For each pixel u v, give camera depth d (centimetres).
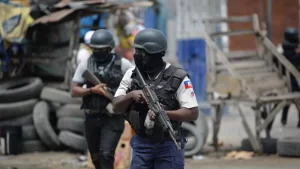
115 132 892
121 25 1736
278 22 2491
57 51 1498
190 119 650
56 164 1265
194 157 1307
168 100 654
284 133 1628
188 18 2420
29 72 1541
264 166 1191
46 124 1388
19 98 1419
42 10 1552
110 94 884
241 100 1341
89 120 906
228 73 1366
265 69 1426
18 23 1455
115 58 910
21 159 1327
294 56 1625
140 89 661
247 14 2428
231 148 1445
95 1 1466
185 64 2266
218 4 2452
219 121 1389
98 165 934
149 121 645
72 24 1495
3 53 1505
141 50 657
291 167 1172
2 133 1384
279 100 1310
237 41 2434
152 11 2338
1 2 1555
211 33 1410
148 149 661
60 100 1405
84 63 917
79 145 1356
